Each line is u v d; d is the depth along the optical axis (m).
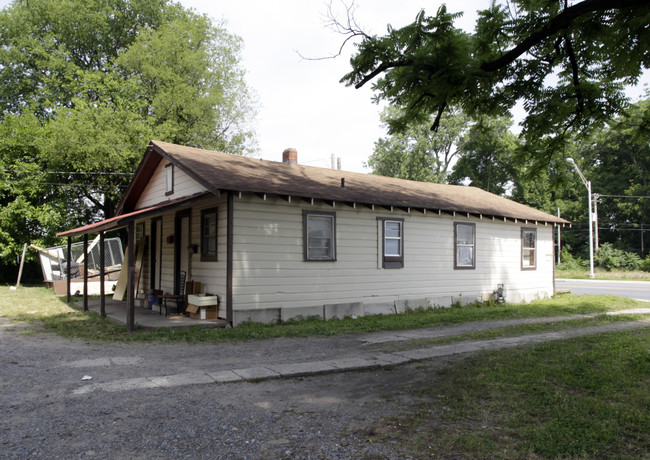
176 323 11.04
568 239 51.91
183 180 13.76
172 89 26.42
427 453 4.00
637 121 8.57
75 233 14.12
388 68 7.91
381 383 6.39
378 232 14.00
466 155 45.41
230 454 4.01
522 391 5.68
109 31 30.36
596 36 7.34
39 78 29.41
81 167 24.16
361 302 13.45
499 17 7.60
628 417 4.65
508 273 17.80
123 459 3.89
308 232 12.53
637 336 9.48
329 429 4.61
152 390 5.96
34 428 4.57
